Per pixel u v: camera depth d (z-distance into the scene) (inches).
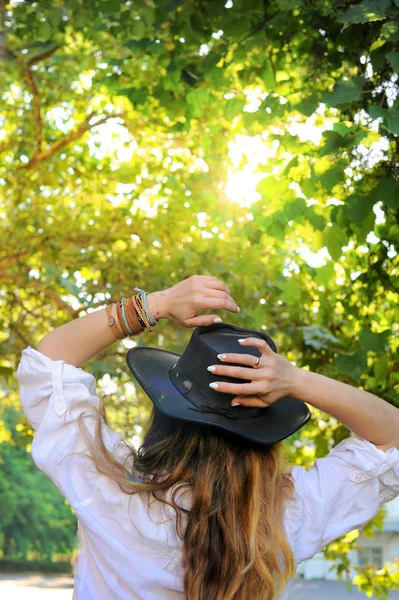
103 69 216.1
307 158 117.9
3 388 265.4
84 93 256.5
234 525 56.8
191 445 59.1
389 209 117.3
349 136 103.6
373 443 60.1
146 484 58.2
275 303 179.8
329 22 116.5
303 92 119.7
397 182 105.0
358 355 122.0
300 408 60.7
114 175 257.4
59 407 58.3
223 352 58.1
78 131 258.8
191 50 141.4
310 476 60.2
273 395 56.1
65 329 61.2
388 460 58.7
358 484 59.4
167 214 231.3
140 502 57.8
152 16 137.0
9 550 1159.0
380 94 106.5
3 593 815.7
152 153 258.4
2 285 238.2
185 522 57.5
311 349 159.2
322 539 59.1
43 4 147.2
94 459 57.6
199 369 58.8
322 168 110.7
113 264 219.3
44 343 61.1
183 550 56.9
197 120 177.2
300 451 169.9
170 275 199.3
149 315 60.1
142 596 57.3
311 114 112.2
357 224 110.0
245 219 162.6
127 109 229.5
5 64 213.3
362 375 134.7
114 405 207.6
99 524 57.3
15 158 262.7
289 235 146.5
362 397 58.3
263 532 57.2
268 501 58.0
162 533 57.3
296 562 59.2
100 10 142.9
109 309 61.0
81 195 261.7
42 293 238.2
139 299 60.3
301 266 167.3
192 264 197.2
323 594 706.2
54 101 267.4
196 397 58.4
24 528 1169.4
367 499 59.4
